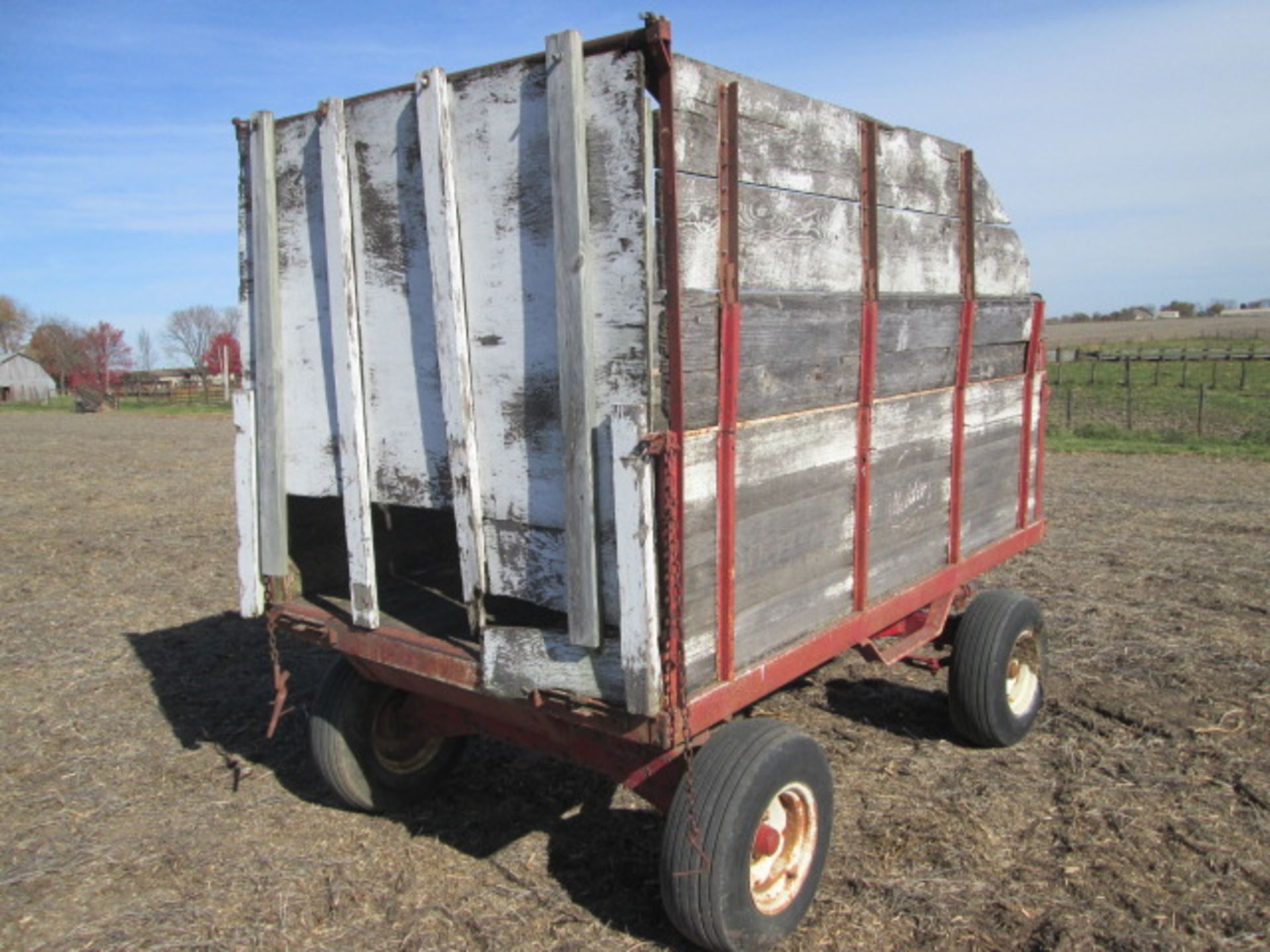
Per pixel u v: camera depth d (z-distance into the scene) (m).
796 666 3.61
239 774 5.16
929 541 4.72
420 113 3.27
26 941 3.65
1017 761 5.13
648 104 2.78
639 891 3.95
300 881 4.06
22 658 7.19
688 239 2.89
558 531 3.18
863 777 4.96
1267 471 16.31
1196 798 4.65
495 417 3.29
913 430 4.44
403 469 3.68
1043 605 8.13
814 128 3.52
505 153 3.11
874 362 3.99
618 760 3.47
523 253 3.12
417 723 4.56
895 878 3.97
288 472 4.15
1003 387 5.38
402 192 3.48
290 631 4.22
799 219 3.46
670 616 2.94
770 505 3.45
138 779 5.12
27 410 51.47
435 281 3.32
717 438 3.12
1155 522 11.97
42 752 5.46
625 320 2.87
